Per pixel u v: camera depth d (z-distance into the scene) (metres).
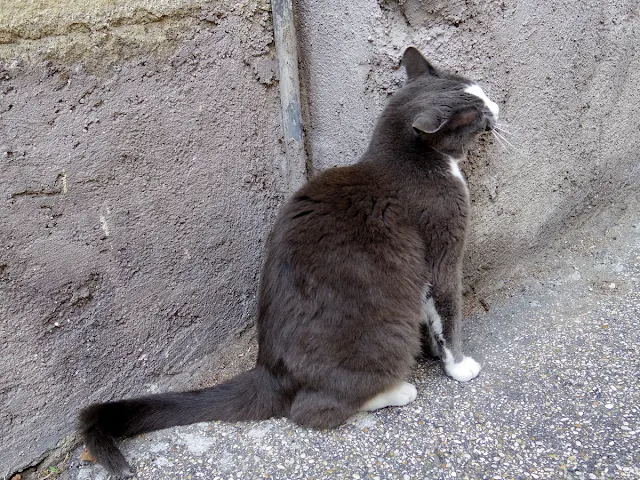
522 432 0.60
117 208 0.65
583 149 0.87
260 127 0.75
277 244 0.66
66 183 0.61
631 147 0.94
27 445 0.64
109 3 0.60
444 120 0.62
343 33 0.71
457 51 0.71
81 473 0.64
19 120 0.58
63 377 0.65
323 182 0.66
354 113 0.74
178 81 0.66
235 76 0.71
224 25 0.68
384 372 0.63
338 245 0.63
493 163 0.77
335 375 0.62
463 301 0.81
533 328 0.75
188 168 0.69
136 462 0.62
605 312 0.75
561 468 0.55
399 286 0.64
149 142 0.66
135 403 0.64
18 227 0.59
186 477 0.60
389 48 0.69
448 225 0.66
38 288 0.62
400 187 0.66
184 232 0.71
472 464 0.57
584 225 0.92
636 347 0.69
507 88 0.76
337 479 0.58
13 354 0.61
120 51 0.62
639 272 0.82
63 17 0.58
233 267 0.76
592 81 0.84
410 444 0.61
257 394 0.66
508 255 0.84
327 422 0.63
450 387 0.68
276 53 0.73
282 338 0.64
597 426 0.59
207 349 0.77
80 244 0.64
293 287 0.63
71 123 0.61
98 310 0.66
